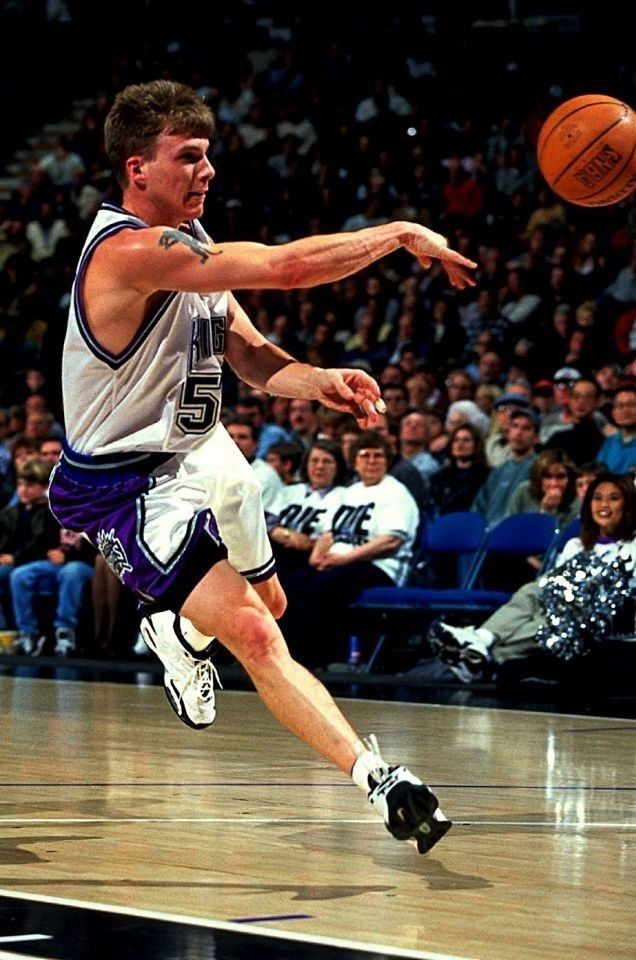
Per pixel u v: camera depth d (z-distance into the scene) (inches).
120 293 169.8
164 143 174.6
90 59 1015.6
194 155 175.5
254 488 183.0
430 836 157.2
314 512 488.1
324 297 721.6
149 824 194.4
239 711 348.5
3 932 134.3
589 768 251.4
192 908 145.9
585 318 624.1
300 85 914.1
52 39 1023.0
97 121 940.6
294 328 723.4
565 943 133.8
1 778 235.1
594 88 855.1
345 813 204.2
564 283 668.1
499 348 647.1
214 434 182.9
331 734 163.8
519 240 733.3
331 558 465.1
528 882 160.9
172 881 158.9
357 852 177.0
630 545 404.2
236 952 127.7
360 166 830.5
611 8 879.1
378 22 955.3
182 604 170.6
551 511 457.1
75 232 866.1
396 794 156.7
